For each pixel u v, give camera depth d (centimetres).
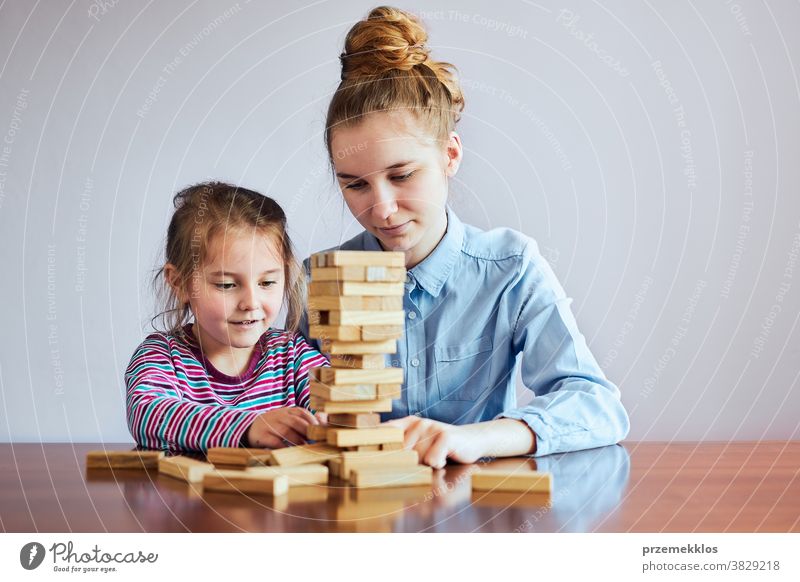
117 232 251
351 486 92
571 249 254
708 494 89
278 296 158
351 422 97
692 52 253
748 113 253
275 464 95
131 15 251
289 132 253
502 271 158
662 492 90
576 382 135
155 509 81
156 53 252
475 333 158
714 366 256
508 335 157
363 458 95
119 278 252
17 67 248
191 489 90
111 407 253
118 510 80
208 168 252
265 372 157
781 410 255
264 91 253
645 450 122
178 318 162
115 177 251
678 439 255
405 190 138
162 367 144
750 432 255
